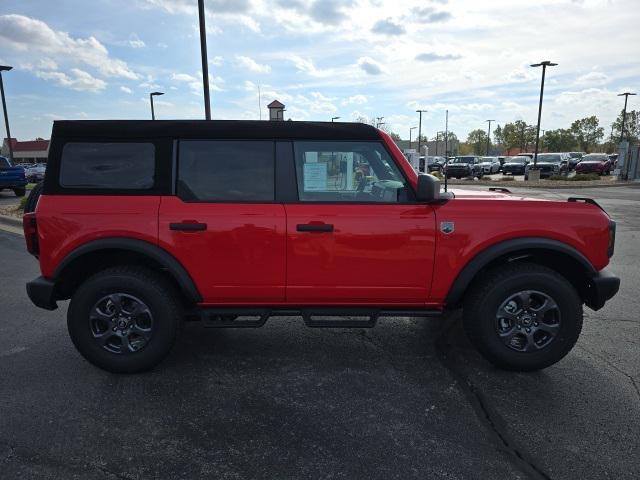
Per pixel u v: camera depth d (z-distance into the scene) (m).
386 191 3.71
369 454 2.77
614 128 83.19
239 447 2.84
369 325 3.76
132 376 3.74
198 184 3.63
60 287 3.77
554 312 3.69
